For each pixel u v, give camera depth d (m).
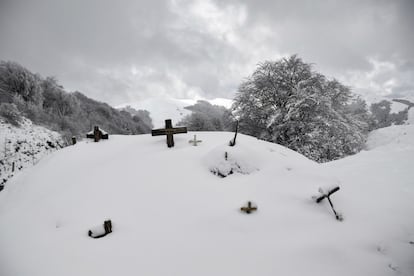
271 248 3.34
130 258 3.29
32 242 3.95
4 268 3.41
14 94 21.80
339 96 16.88
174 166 5.83
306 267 3.04
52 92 28.44
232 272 2.98
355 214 4.19
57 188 5.88
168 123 7.27
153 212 4.29
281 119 15.31
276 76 16.55
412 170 6.34
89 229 3.88
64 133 21.88
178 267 3.09
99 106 53.59
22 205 5.61
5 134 16.14
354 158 8.34
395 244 3.48
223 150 5.72
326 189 4.30
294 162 6.12
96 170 6.27
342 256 3.21
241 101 17.42
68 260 3.35
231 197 4.55
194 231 3.74
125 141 8.53
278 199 4.50
